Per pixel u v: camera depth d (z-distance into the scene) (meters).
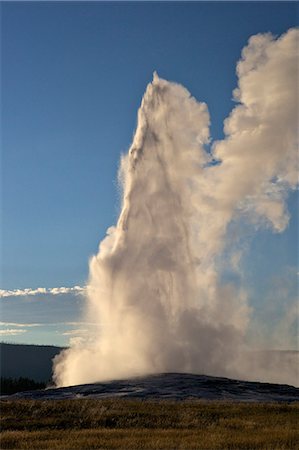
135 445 35.44
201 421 45.41
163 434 39.78
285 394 69.25
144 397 64.19
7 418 45.56
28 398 67.12
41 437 38.75
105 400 57.69
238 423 44.44
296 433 40.06
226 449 34.72
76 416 46.75
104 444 35.81
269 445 35.62
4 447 35.78
